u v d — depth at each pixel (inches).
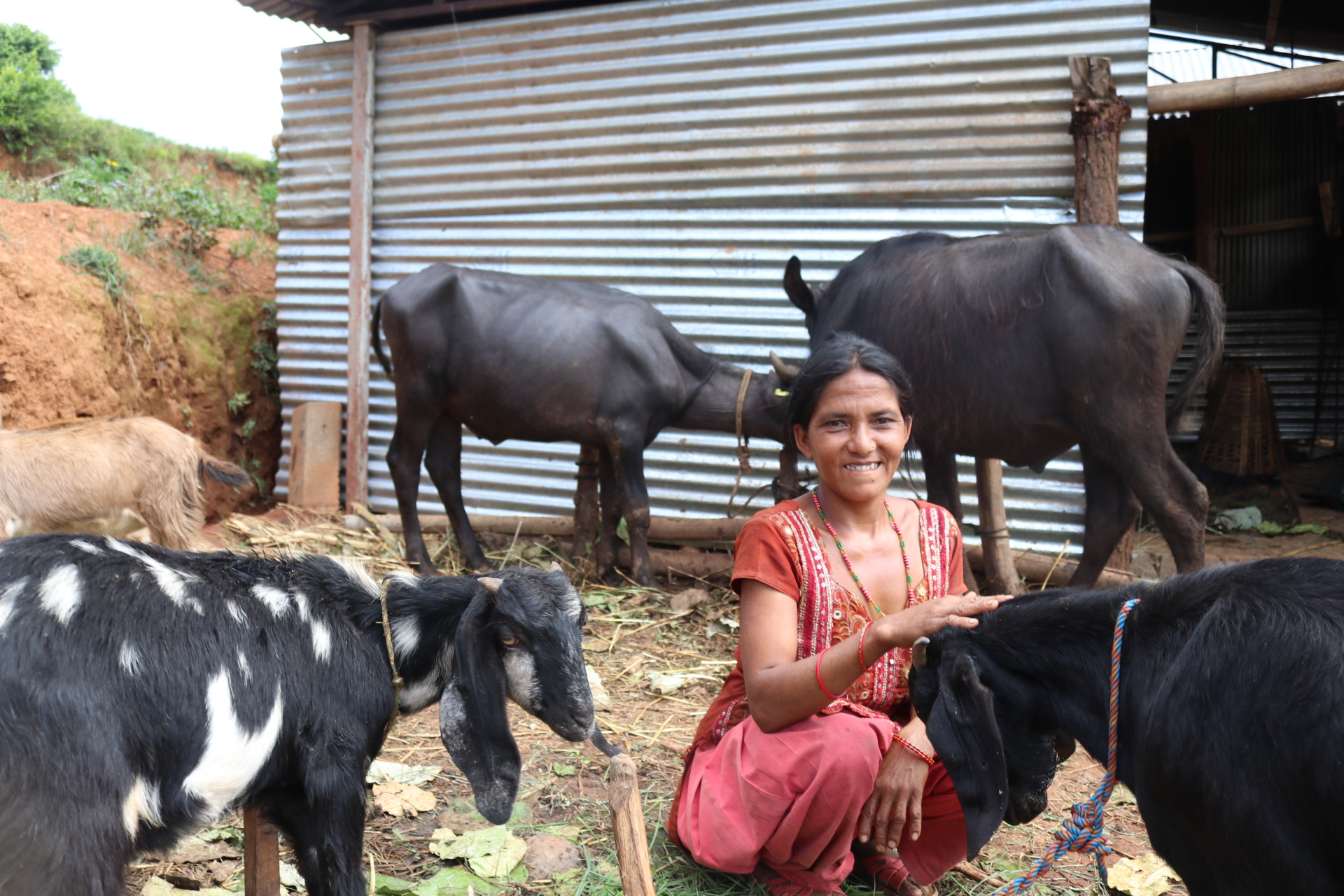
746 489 255.4
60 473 183.5
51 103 541.0
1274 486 290.5
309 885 90.0
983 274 166.1
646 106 257.4
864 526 96.3
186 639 79.9
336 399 299.9
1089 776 138.6
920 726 94.0
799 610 94.5
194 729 78.9
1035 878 86.8
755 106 246.7
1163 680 75.4
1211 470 308.2
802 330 251.1
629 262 264.5
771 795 93.0
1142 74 214.5
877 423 91.9
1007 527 219.0
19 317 239.3
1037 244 163.2
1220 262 424.2
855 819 93.4
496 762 86.2
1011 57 222.8
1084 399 159.9
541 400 217.3
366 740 89.5
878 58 234.1
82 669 74.1
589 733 87.5
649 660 183.0
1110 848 84.0
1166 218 433.7
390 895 102.5
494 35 270.1
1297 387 411.2
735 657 185.5
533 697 87.8
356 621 92.0
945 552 98.4
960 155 230.4
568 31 262.5
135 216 316.8
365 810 89.6
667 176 258.1
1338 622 68.5
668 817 116.6
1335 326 405.1
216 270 326.6
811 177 243.8
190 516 202.5
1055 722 85.5
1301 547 252.4
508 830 115.5
